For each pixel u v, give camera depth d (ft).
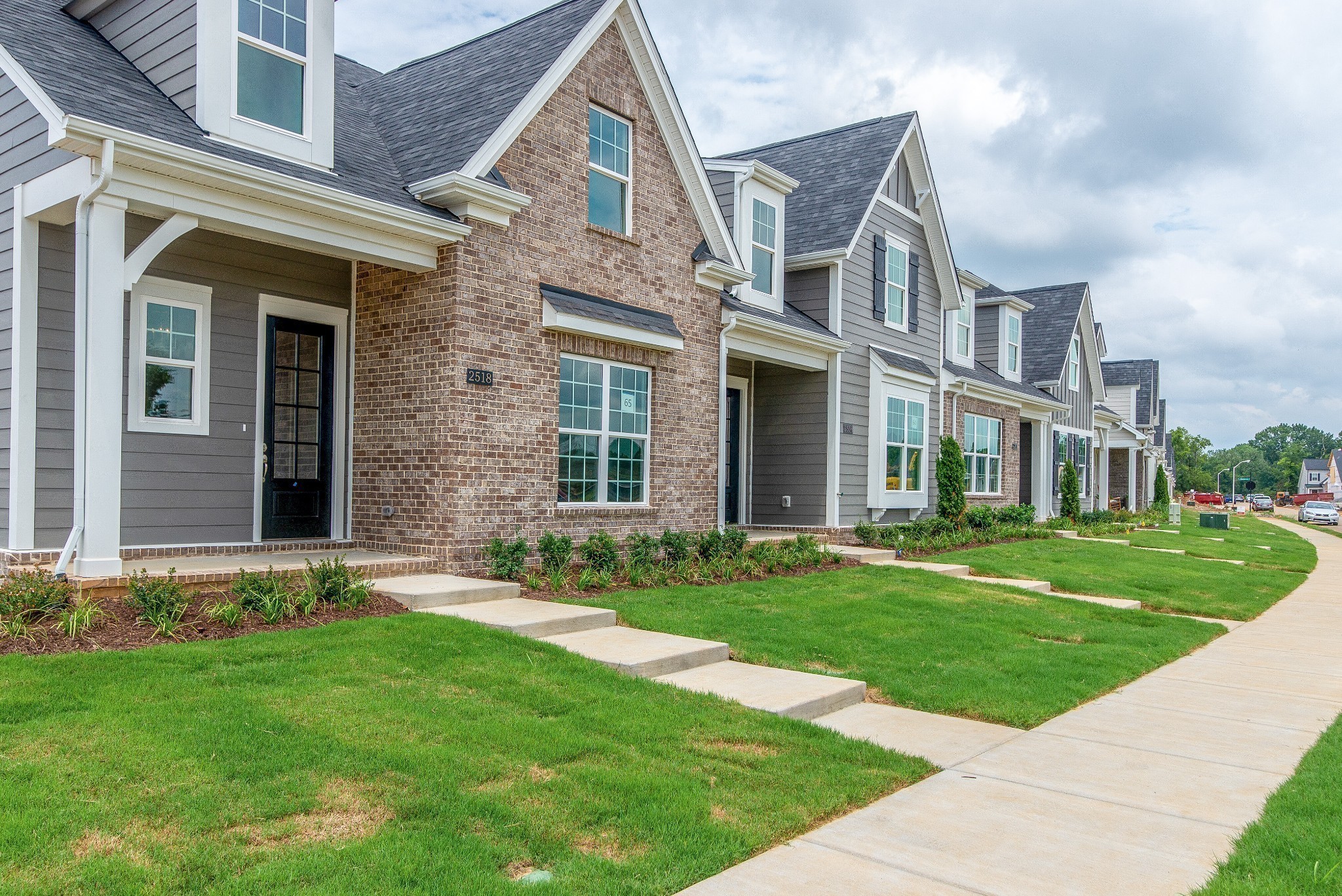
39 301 26.71
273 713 16.53
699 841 13.29
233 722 15.87
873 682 23.89
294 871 11.43
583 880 11.87
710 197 42.65
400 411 32.94
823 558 43.96
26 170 26.35
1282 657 30.96
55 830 11.96
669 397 40.96
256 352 32.50
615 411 38.40
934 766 17.76
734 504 56.65
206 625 21.98
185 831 12.30
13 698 16.03
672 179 41.50
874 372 58.18
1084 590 44.45
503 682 19.84
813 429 54.80
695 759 16.81
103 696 16.61
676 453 41.34
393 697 18.15
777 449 56.24
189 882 11.07
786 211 60.54
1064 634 31.76
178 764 14.14
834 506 54.03
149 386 29.81
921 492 63.77
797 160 65.77
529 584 30.53
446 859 12.04
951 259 67.31
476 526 31.91
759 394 57.06
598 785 14.98
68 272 27.40
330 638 21.67
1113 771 17.89
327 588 25.07
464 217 31.83
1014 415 80.94
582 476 36.86
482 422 32.24
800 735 18.69
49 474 26.89
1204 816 15.48
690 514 42.14
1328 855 13.57
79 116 22.40
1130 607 39.68
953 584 40.70
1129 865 13.34
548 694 19.39
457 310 31.45
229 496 31.73
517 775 15.15
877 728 20.36
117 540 23.68
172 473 30.14
